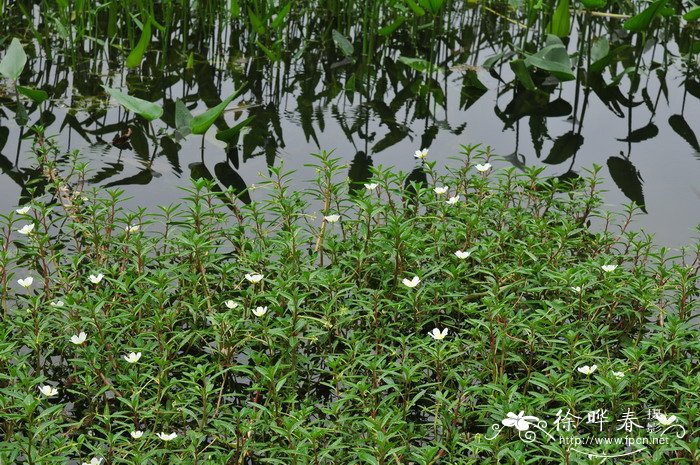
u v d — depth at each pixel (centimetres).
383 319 380
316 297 389
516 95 680
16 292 412
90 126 600
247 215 431
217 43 755
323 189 507
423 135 606
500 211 444
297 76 705
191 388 314
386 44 768
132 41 724
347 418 303
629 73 711
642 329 388
